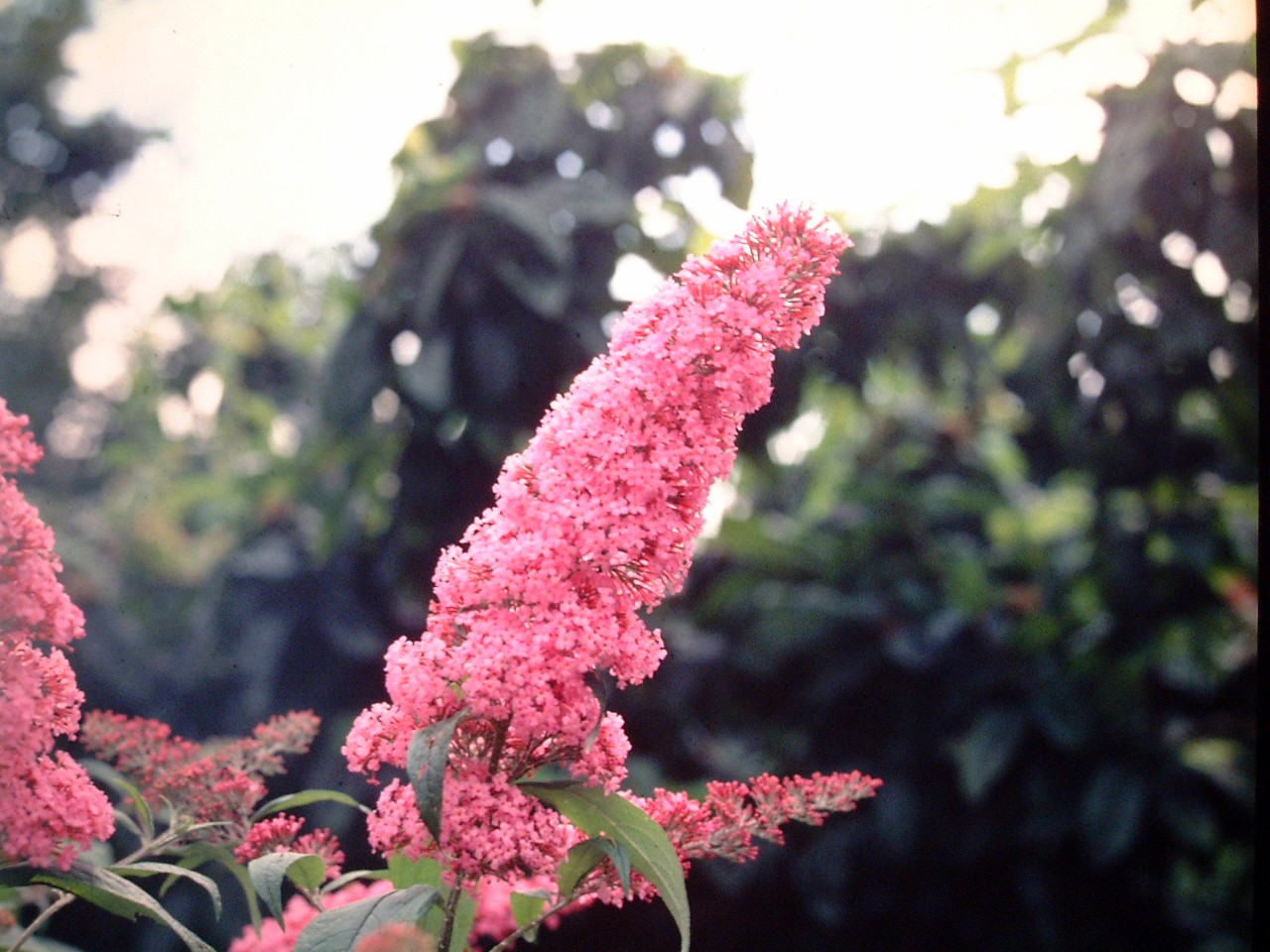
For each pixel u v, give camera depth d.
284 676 1.46
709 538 1.63
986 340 1.79
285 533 1.54
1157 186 1.53
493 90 1.51
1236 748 1.47
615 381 0.60
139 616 1.74
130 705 1.56
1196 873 1.42
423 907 0.55
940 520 1.66
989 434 1.83
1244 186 1.51
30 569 0.58
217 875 1.30
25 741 0.57
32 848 0.56
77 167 1.65
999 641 1.50
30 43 1.62
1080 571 1.54
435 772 0.54
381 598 1.49
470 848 0.57
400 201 1.42
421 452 1.45
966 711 1.49
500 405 1.42
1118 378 1.61
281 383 1.95
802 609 1.53
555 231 1.45
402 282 1.42
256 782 0.67
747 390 0.61
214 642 1.51
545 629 0.57
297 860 0.61
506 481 0.60
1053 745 1.44
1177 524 1.53
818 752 1.51
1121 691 1.43
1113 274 1.59
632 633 0.59
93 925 1.25
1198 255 1.57
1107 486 1.64
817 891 1.43
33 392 1.86
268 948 0.72
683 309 0.60
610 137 1.52
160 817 0.70
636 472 0.58
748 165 1.53
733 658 1.53
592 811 0.57
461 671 0.57
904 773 1.48
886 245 1.69
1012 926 1.45
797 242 0.61
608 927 1.38
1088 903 1.43
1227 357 1.58
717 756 1.48
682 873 0.57
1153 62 1.53
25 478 1.82
